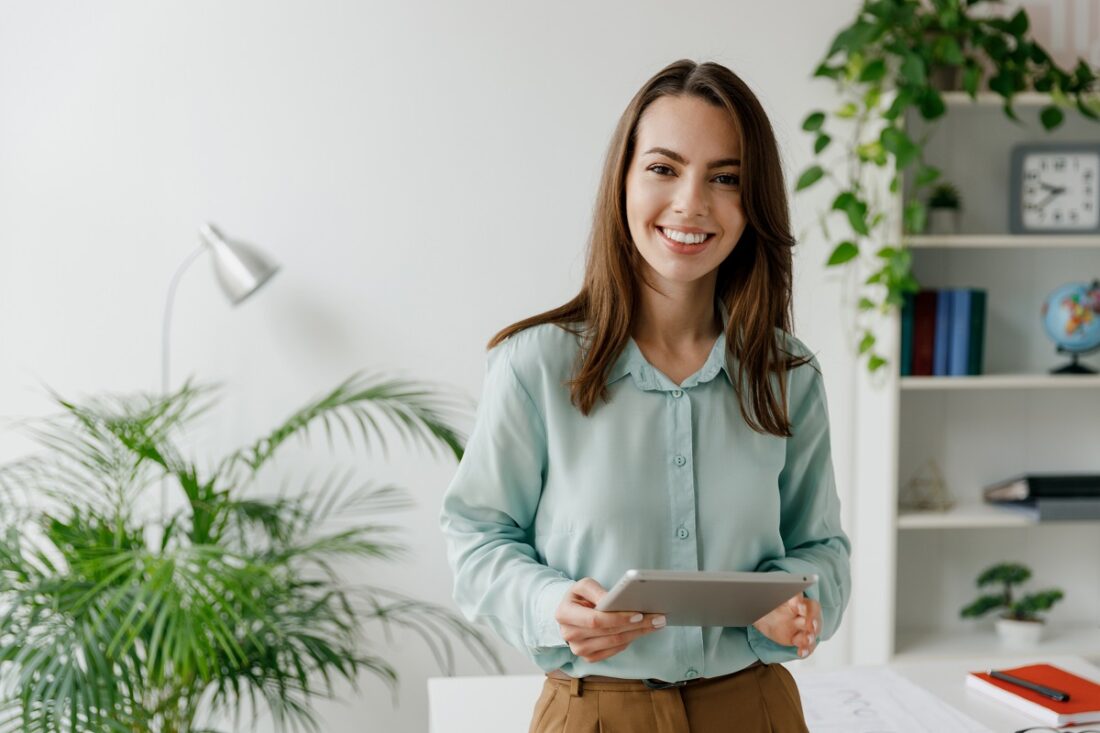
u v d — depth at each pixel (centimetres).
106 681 208
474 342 307
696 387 128
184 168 298
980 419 325
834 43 296
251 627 247
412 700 310
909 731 180
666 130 119
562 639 118
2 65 293
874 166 305
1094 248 325
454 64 303
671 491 125
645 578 101
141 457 245
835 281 316
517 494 131
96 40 295
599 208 128
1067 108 318
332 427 305
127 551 222
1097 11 315
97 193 297
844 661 322
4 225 296
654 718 124
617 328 125
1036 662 216
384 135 302
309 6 298
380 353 305
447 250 305
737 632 129
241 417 302
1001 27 294
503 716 190
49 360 298
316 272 303
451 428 307
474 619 131
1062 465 328
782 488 139
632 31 306
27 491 294
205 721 298
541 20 304
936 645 309
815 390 137
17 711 260
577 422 127
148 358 300
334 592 273
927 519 296
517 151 305
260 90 299
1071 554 329
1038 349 326
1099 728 181
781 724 130
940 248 322
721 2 308
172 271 299
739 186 120
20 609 248
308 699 294
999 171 319
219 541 268
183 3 296
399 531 308
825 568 134
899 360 295
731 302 131
